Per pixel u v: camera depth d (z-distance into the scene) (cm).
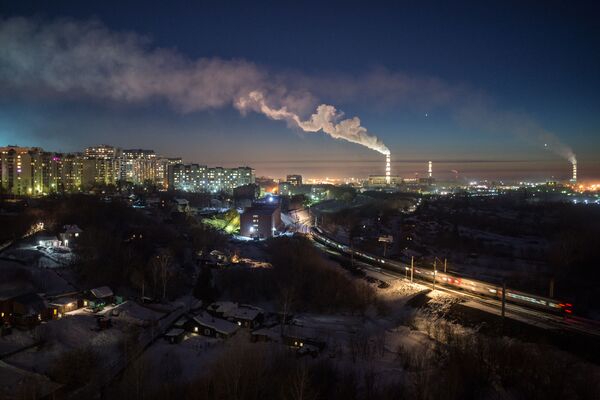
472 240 16462
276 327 7738
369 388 5403
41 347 6197
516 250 15300
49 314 7319
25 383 4950
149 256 10562
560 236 15500
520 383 5781
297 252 12006
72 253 9900
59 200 15062
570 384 5766
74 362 5372
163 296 8812
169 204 18375
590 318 8888
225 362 5350
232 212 19488
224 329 7175
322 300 9256
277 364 5731
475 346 6531
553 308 8538
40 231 11475
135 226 13075
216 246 12888
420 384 5384
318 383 5372
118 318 7425
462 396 5444
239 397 4738
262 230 16062
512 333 7769
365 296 9525
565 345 7231
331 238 16300
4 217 11788
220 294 9400
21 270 8462
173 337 6875
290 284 9550
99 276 9025
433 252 15112
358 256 13612
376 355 6775
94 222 12450
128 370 5344
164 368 5831
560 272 12431
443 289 10306
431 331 7925
